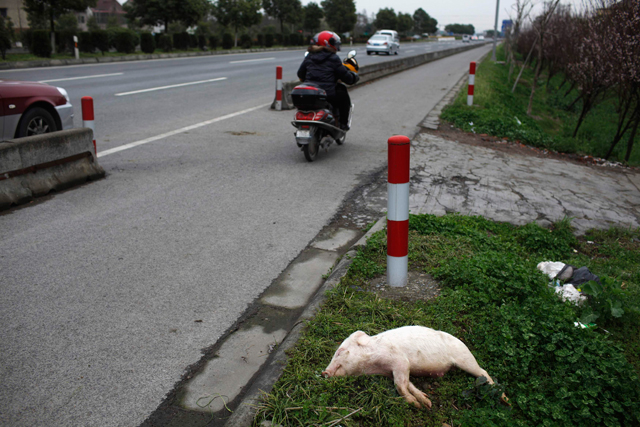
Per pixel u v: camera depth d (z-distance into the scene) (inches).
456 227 179.6
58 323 122.6
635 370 108.7
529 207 235.9
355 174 268.5
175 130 361.7
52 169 224.2
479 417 88.2
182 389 101.0
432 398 94.0
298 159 294.7
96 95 497.7
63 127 275.1
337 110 309.4
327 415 86.4
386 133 378.3
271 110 461.4
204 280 147.3
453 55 1756.9
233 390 101.1
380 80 776.3
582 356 102.3
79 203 210.5
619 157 472.4
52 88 268.8
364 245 161.9
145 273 150.4
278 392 92.2
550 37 817.5
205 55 1333.7
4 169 202.1
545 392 96.8
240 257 163.8
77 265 154.3
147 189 231.8
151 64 922.7
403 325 114.7
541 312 115.9
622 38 429.4
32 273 148.1
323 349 105.5
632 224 229.0
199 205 212.2
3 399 96.3
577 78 527.5
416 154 324.8
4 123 236.8
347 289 132.6
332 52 288.7
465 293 127.5
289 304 135.4
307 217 203.0
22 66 801.6
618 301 127.8
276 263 160.4
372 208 216.7
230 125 387.5
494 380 96.9
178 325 123.7
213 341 117.7
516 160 342.0
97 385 101.2
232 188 237.0
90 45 1057.5
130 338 117.6
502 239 184.7
